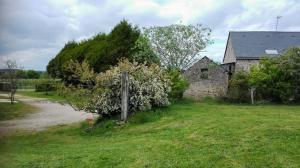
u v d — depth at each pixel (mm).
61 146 11711
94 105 15664
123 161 8719
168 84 18484
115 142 11523
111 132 13820
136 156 9016
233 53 34969
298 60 24953
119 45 34938
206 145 9664
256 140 9703
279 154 8562
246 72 28078
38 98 36781
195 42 28797
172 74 23812
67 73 36656
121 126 14305
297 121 11969
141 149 9742
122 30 35531
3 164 8891
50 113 23359
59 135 14492
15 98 36469
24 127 17172
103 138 12984
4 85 44875
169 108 17250
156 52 28156
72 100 15781
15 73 31688
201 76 30438
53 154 10016
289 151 8727
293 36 36250
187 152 9156
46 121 19359
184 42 28578
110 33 38156
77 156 9383
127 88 15141
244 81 27141
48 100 33875
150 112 15672
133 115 15414
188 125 12680
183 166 8172
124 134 13070
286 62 25156
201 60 30453
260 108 19594
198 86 30281
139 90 16000
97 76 15742
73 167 8492
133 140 11375
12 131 15891
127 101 15219
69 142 12703
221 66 30766
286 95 24969
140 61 27797
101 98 15609
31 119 20328
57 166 8586
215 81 30547
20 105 28812
